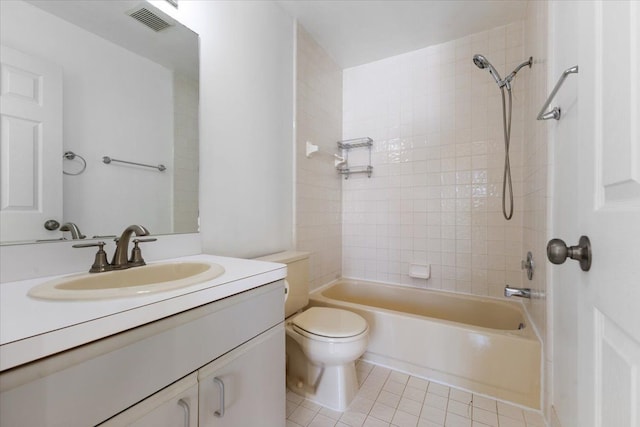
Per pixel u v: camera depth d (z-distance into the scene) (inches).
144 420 22.6
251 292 34.2
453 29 81.7
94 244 35.2
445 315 83.8
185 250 49.4
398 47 91.2
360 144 100.3
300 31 80.4
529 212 67.1
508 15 75.5
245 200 62.4
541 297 54.6
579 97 24.0
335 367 55.4
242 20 61.1
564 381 41.4
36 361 17.3
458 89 86.3
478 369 59.0
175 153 48.5
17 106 32.0
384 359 69.1
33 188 33.1
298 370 60.8
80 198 37.2
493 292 81.4
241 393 32.5
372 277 99.8
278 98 72.7
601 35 20.1
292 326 58.8
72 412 18.7
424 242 91.2
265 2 67.7
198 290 27.2
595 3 21.0
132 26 42.9
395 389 60.3
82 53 37.6
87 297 23.7
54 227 34.7
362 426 49.9
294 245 78.6
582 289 22.7
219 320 29.7
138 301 23.5
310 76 85.7
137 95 43.5
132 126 42.9
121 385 21.3
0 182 30.6
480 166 83.2
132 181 42.8
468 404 55.6
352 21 78.7
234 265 40.1
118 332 21.1
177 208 48.6
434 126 89.7
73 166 36.7
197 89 51.6
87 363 19.5
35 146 33.4
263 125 67.6
